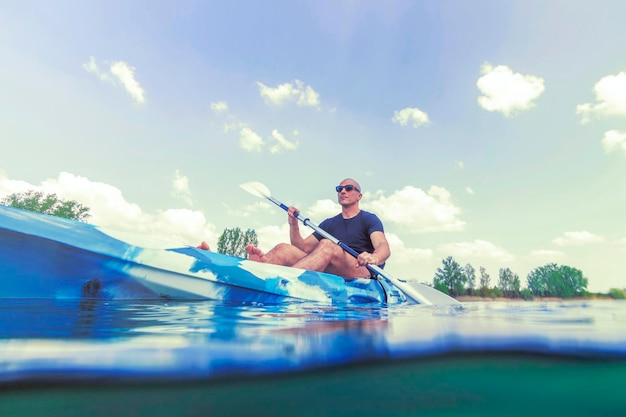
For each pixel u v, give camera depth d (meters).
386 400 0.56
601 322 1.30
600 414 0.51
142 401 0.54
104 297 1.77
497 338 0.92
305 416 0.51
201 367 0.65
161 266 1.90
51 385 0.57
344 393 0.59
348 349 0.79
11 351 0.70
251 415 0.51
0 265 1.61
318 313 1.51
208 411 0.52
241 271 2.08
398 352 0.78
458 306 2.37
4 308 1.32
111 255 1.80
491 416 0.50
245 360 0.70
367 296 2.47
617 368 0.71
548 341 0.90
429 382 0.63
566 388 0.61
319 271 2.59
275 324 1.11
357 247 3.21
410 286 2.68
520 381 0.63
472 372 0.68
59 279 1.70
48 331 0.88
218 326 1.03
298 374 0.65
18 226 1.66
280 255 2.86
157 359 0.68
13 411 0.49
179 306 1.62
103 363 0.65
